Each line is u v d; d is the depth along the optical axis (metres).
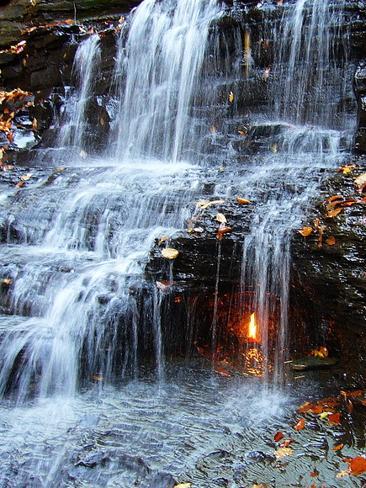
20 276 4.75
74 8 10.74
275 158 6.54
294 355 4.38
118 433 3.37
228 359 4.48
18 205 6.11
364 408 3.51
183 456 3.13
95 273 4.62
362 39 6.71
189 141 7.63
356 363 3.91
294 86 7.13
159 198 5.40
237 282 4.43
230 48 7.59
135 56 8.47
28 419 3.59
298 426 3.40
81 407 3.74
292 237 4.20
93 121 8.72
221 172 6.02
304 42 7.07
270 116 7.27
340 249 3.98
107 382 4.13
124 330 4.29
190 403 3.75
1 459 3.15
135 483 2.98
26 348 4.01
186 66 7.84
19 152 8.80
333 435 3.30
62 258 5.14
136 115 8.31
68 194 6.07
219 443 3.25
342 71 6.84
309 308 4.32
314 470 2.99
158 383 4.08
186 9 8.35
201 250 4.48
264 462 3.07
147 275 4.52
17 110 9.72
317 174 5.20
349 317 3.91
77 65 9.32
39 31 9.87
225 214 4.71
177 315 4.50
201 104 7.66
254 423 3.46
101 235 5.41
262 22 7.35
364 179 4.71
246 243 4.36
